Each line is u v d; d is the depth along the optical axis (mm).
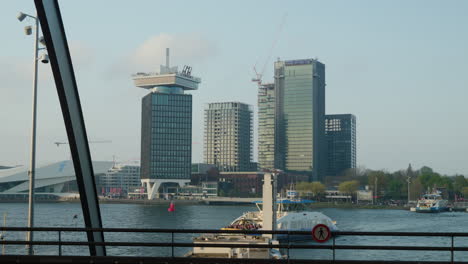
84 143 21578
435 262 15938
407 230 150250
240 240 48281
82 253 79438
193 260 15344
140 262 15180
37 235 117875
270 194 73250
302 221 113875
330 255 93562
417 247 16078
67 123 19969
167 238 117188
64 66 20422
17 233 119750
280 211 125938
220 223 178750
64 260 14828
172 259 15328
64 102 19766
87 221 21219
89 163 21688
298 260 15742
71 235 120688
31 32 34812
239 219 108250
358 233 16250
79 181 20625
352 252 98250
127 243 16766
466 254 96000
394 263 15812
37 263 14719
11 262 14594
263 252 47562
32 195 34188
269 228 71938
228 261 15359
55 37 19641
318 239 16344
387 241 120625
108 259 15109
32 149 34344
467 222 183000
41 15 18422
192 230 16719
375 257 91688
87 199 20969
